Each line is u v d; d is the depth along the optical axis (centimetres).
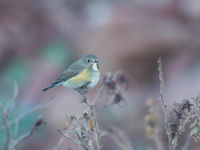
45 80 1534
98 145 692
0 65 1653
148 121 849
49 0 1850
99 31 1479
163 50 1353
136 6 1488
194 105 677
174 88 1248
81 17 1788
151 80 1373
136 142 1195
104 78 884
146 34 1403
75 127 729
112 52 1430
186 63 1302
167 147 1027
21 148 1184
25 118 1184
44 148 1212
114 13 1486
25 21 1777
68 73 1016
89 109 709
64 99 1309
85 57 1020
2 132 1003
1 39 1703
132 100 1308
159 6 1459
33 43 1734
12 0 1781
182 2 1420
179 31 1375
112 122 1214
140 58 1398
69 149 881
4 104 1167
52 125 1266
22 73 1579
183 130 684
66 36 1733
